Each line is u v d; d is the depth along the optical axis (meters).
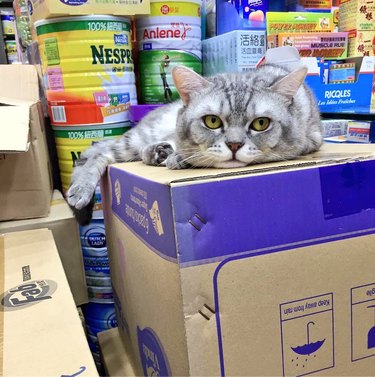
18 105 1.04
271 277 0.56
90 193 1.00
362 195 0.59
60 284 0.70
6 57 2.13
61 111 1.35
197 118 0.85
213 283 0.53
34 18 1.38
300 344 0.60
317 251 0.58
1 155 1.07
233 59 1.44
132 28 1.50
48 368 0.49
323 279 0.59
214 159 0.79
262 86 0.87
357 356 0.64
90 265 1.41
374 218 0.60
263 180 0.53
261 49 1.46
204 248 0.51
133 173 0.67
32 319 0.59
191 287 0.52
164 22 1.41
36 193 1.11
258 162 0.81
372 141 1.39
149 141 1.14
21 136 0.90
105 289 1.43
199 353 0.53
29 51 1.72
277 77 0.94
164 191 0.51
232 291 0.54
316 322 0.60
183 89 0.90
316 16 1.55
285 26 1.50
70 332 0.56
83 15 1.26
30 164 1.09
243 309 0.55
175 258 0.51
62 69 1.31
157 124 1.20
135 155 1.15
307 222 0.56
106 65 1.32
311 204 0.56
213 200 0.51
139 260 0.67
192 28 1.45
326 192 0.57
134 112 1.38
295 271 0.57
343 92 1.62
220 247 0.52
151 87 1.48
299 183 0.55
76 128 1.36
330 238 0.58
